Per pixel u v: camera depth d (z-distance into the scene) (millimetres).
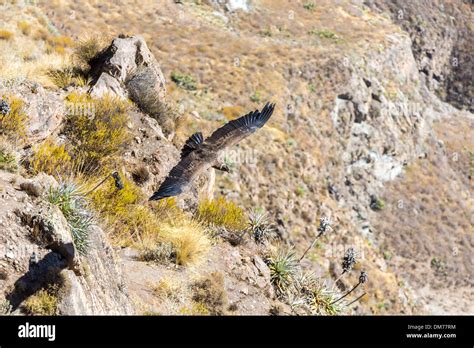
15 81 15492
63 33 54594
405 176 72812
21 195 10023
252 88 61625
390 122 73000
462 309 59250
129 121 17516
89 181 14516
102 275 10555
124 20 65438
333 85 68750
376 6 102125
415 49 102750
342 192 61625
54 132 15438
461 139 90188
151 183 16328
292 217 50156
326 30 80875
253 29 76688
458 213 73000
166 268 13328
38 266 9195
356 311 45125
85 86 19469
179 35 67375
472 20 114188
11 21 41188
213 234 15312
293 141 57031
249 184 49031
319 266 46969
